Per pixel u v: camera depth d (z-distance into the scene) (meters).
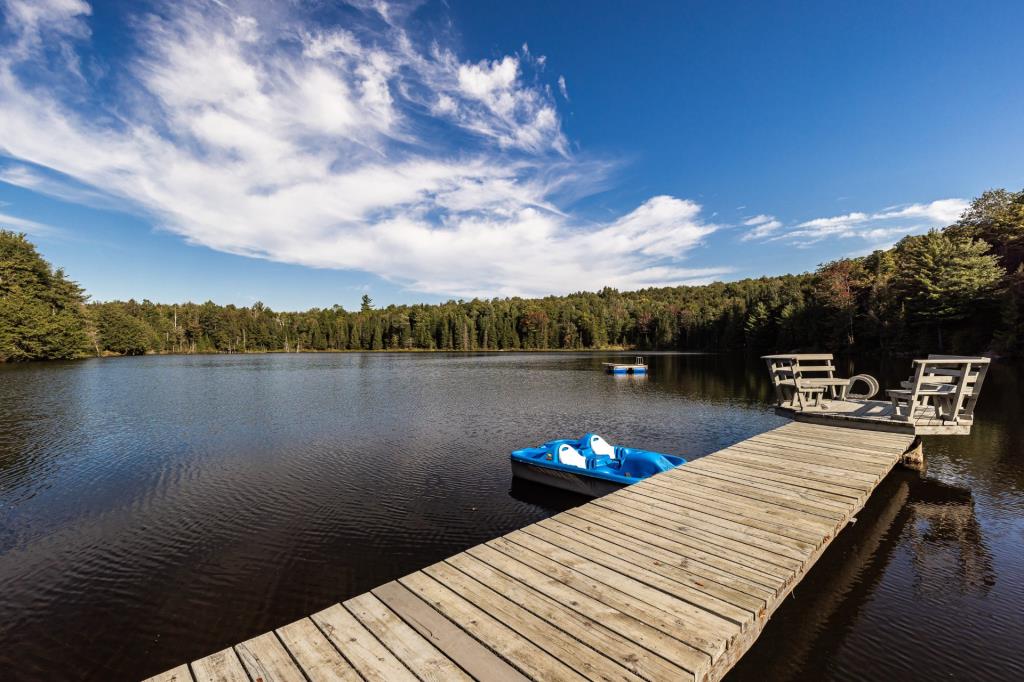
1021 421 13.88
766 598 3.30
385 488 9.62
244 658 2.73
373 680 2.54
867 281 48.66
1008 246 41.59
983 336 34.69
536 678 2.53
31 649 4.88
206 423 16.84
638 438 13.88
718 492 5.61
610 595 3.37
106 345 71.06
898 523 7.09
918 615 4.85
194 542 7.26
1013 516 7.27
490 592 3.43
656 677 2.51
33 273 53.28
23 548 7.13
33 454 12.60
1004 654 4.23
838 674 4.04
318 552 6.91
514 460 9.91
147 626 5.25
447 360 62.03
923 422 8.12
